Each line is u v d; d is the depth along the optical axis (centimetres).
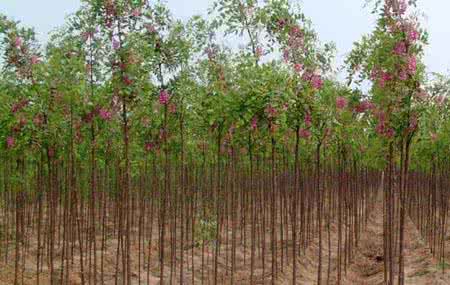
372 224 2741
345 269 1744
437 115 1077
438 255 1936
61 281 1270
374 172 3241
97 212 2278
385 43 1016
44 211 2233
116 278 1200
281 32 1233
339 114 1249
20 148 1156
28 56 1073
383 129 1084
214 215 1869
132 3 1005
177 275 1669
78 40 1038
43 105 1087
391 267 1179
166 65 1079
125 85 1003
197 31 1201
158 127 1260
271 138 1202
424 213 2594
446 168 2317
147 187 2086
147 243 1998
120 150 1332
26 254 1723
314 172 2198
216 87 1198
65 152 1223
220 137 1291
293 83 1114
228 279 1644
